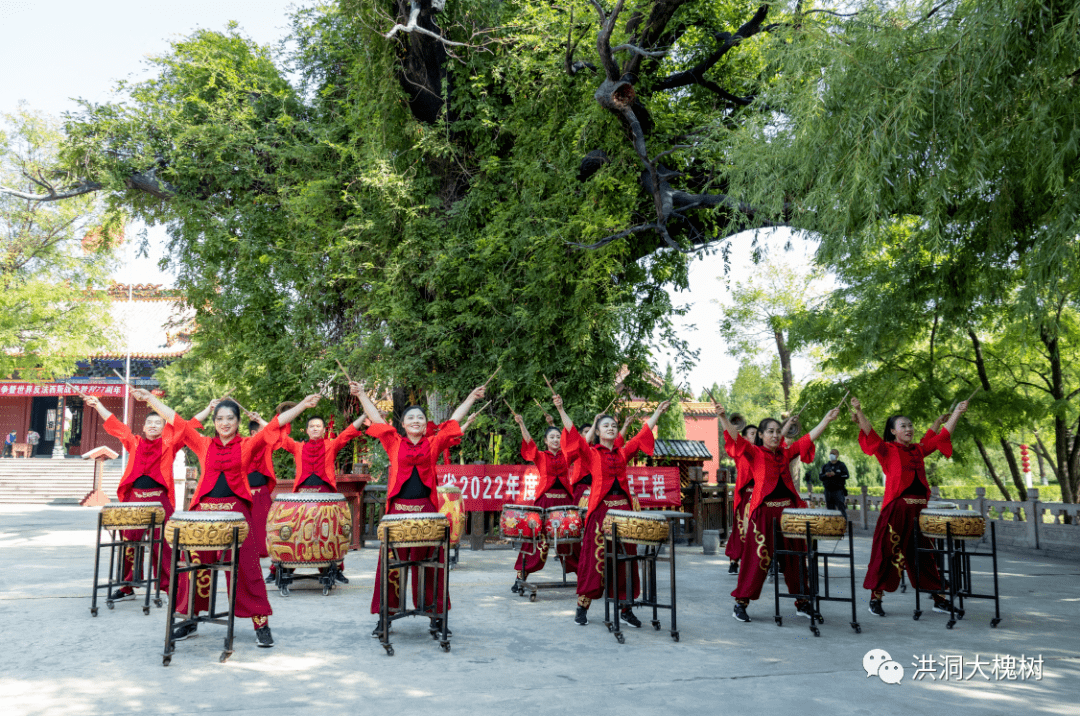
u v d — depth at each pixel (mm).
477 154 14781
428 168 15078
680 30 13727
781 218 8359
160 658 5125
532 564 7820
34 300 23594
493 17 14242
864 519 19703
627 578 6387
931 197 6258
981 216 7508
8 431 40781
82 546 12484
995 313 14414
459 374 13922
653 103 13891
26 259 24516
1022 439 23844
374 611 5926
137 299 38750
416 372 13984
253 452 5910
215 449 5832
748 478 9250
